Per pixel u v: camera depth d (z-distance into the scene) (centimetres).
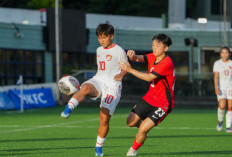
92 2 18338
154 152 2875
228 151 2958
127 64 2564
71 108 2358
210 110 8688
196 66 12731
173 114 7312
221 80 4381
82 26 11500
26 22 11531
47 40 10988
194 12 19325
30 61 10781
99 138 2612
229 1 15575
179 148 3108
